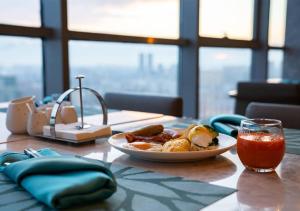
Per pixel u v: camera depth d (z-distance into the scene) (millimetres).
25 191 768
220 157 1057
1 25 2285
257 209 688
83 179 705
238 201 727
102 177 714
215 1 3941
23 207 691
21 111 1361
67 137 1209
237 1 4383
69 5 2631
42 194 674
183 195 756
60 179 714
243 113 3674
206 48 3855
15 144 1229
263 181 849
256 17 4828
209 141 1027
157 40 3322
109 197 731
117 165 973
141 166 968
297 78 5441
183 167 961
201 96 3863
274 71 5312
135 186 809
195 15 3520
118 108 2301
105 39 2867
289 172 919
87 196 687
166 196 750
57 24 2518
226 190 787
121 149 1007
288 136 1354
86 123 1451
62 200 657
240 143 934
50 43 2572
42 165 740
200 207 696
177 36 3611
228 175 894
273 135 912
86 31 2721
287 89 3400
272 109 1771
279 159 913
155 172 914
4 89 2438
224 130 1297
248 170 934
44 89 2666
